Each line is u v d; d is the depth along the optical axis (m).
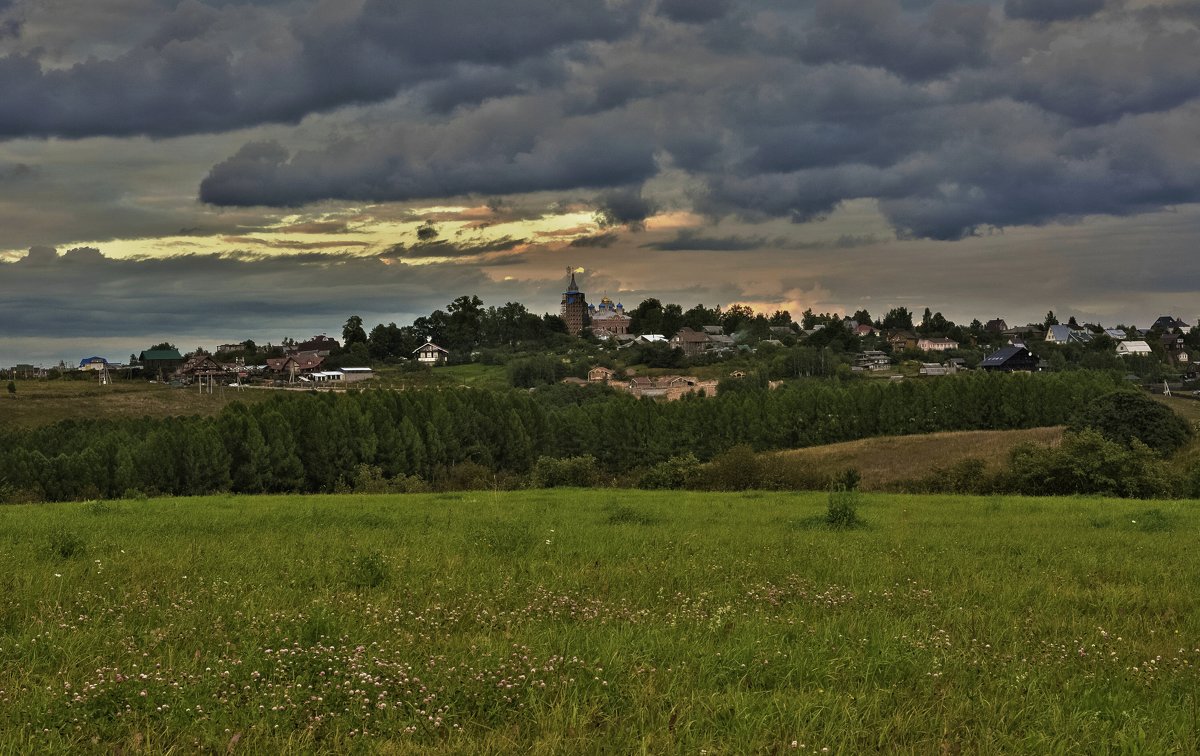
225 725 8.70
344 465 100.00
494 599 14.97
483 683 9.74
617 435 127.06
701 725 9.05
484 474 86.12
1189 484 49.91
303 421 101.12
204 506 36.47
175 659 10.91
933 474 56.88
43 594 14.80
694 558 20.03
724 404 128.00
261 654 10.74
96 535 24.42
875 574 18.16
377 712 9.11
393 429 103.75
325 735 8.67
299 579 16.91
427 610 13.68
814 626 12.99
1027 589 16.48
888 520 29.78
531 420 126.19
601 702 9.56
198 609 13.73
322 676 9.96
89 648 11.22
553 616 13.67
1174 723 9.21
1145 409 74.81
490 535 22.70
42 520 29.53
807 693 9.96
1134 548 22.61
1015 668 11.02
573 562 19.55
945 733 8.98
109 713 8.90
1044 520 29.78
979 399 127.19
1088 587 17.11
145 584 15.90
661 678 10.37
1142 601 15.55
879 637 12.09
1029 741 8.72
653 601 15.33
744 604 14.91
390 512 32.41
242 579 16.81
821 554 20.92
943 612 14.48
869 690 10.25
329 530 26.03
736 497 42.50
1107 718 9.53
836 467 97.62
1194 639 12.91
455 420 114.75
